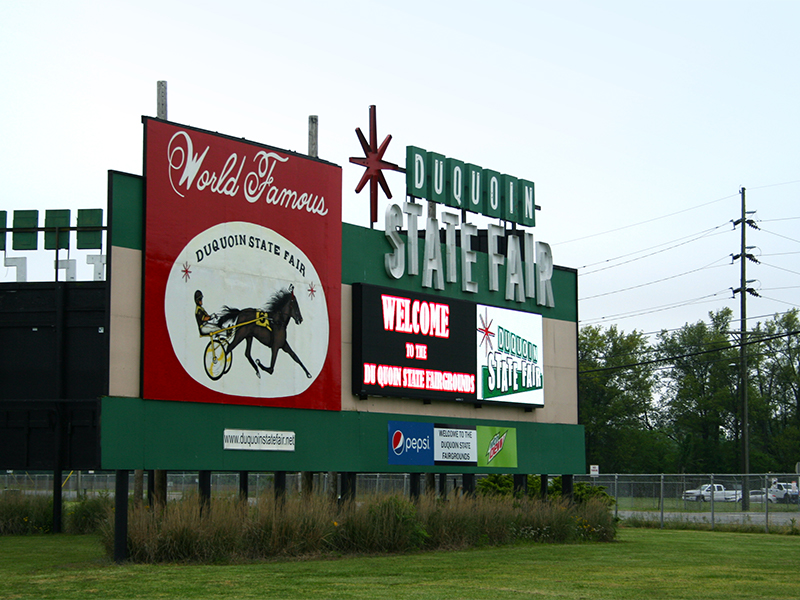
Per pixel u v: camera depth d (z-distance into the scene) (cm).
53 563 1945
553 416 3102
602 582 1780
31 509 3092
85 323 3083
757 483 6419
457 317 2761
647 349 9412
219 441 2108
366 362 2455
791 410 9950
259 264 2239
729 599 1549
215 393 2108
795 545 2986
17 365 3103
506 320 2941
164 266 2034
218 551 1998
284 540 2123
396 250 2609
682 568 2111
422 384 2617
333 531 2227
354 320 2470
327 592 1513
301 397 2302
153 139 2050
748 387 9519
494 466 2853
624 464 9319
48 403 3041
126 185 2006
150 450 1975
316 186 2405
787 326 9825
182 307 2059
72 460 3061
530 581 1762
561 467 3095
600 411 9231
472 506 2688
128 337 1972
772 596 1598
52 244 3156
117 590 1505
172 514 2006
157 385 1992
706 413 9669
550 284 3125
